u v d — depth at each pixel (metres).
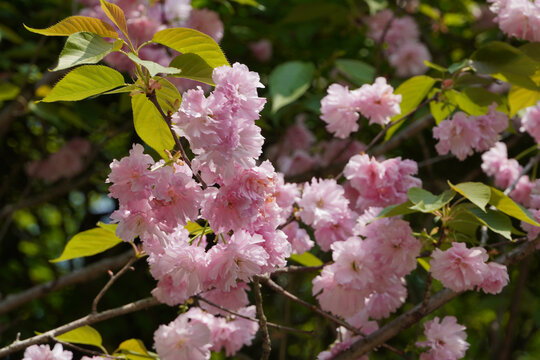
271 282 1.32
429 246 1.34
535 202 1.40
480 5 2.29
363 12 2.14
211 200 1.14
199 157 1.12
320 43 2.23
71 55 1.12
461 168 2.14
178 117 1.10
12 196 2.41
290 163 1.94
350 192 1.52
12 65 2.14
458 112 1.39
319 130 2.22
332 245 1.31
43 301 2.28
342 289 1.32
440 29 2.26
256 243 1.17
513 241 1.32
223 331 1.41
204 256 1.16
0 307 1.71
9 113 1.92
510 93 1.50
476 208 1.29
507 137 1.99
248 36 2.14
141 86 1.17
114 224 1.33
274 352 2.34
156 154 1.59
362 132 2.08
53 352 1.32
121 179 1.12
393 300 1.40
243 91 1.13
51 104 2.00
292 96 1.69
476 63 1.41
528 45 1.42
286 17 2.08
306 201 1.33
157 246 1.17
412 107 1.48
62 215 2.52
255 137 1.12
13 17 2.15
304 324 2.33
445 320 1.33
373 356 2.39
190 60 1.18
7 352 1.32
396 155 2.18
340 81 1.99
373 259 1.30
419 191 1.26
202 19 1.65
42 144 2.17
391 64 1.95
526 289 2.37
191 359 1.21
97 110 2.04
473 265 1.26
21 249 2.61
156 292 1.30
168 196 1.12
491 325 2.36
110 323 2.12
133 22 1.54
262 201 1.13
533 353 3.10
